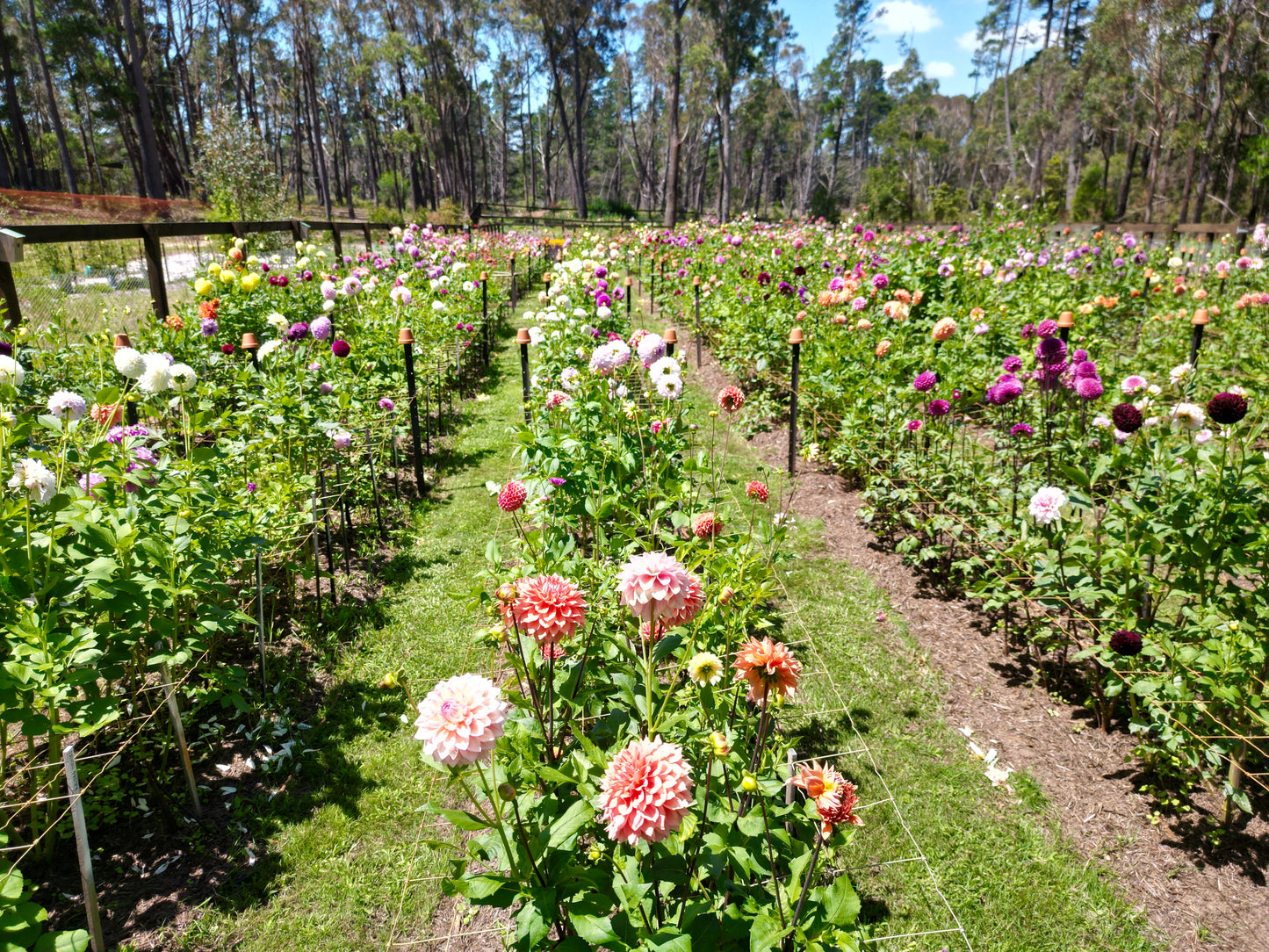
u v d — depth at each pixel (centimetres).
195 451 297
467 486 531
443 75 4662
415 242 1272
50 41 3403
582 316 627
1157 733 275
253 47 4500
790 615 368
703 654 159
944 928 217
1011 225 1236
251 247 896
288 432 399
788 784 182
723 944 155
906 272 722
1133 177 4391
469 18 4812
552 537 269
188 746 270
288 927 215
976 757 280
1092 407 421
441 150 5297
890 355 538
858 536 448
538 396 486
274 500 330
